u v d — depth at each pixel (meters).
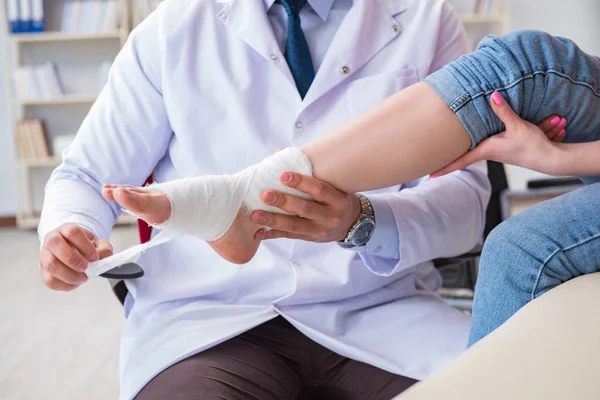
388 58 1.61
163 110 1.59
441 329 1.47
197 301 1.52
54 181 1.56
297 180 1.23
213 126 1.55
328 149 1.26
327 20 1.62
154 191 1.18
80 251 1.31
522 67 1.22
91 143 1.58
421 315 1.51
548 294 0.91
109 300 3.91
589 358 0.74
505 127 1.23
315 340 1.45
